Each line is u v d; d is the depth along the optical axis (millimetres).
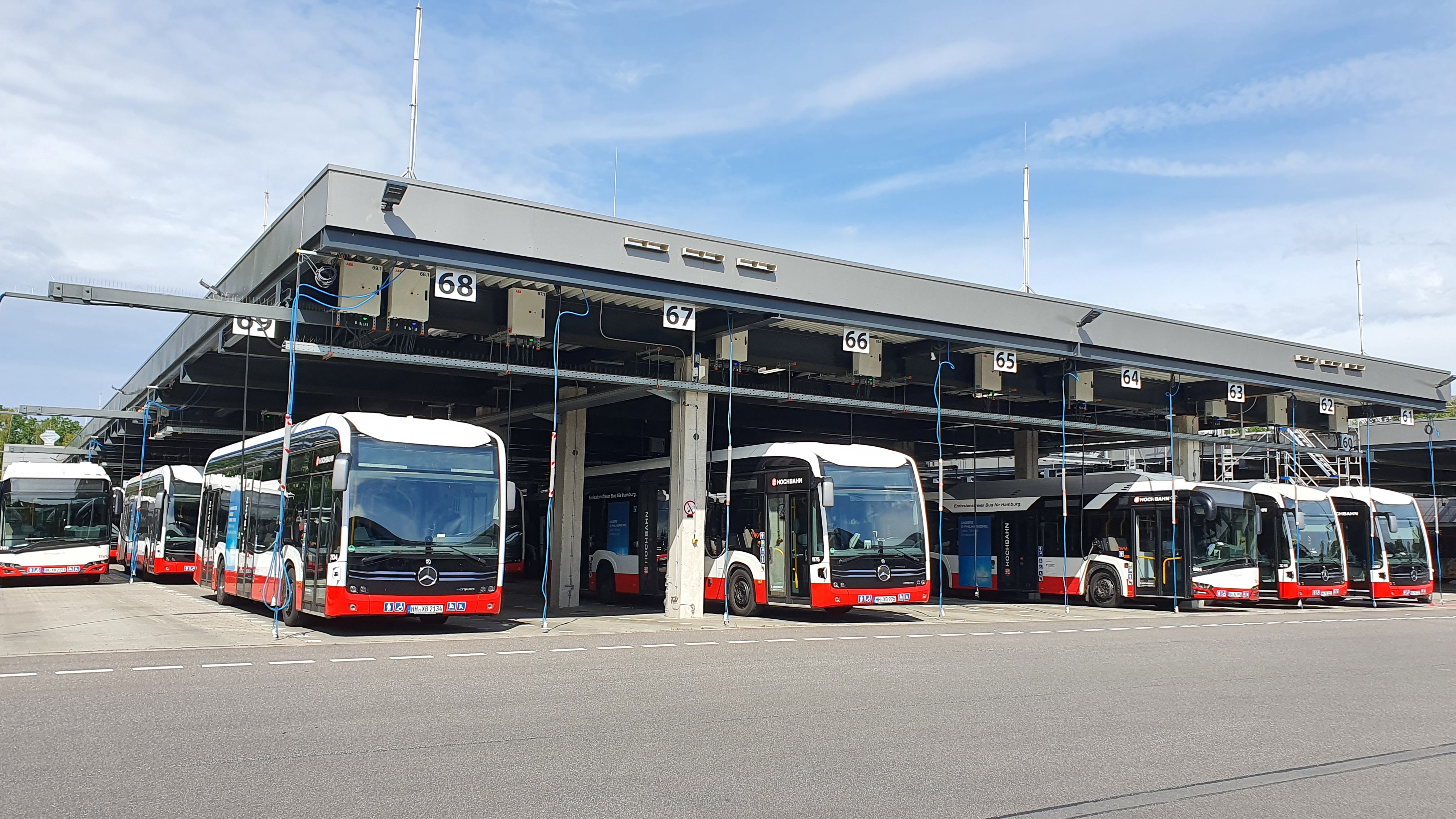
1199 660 14742
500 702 10352
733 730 9039
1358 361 31078
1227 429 36500
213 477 27172
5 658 13391
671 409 26938
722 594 24375
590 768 7578
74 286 16172
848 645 16484
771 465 23469
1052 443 38438
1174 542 26828
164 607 22875
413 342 21062
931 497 34531
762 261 21172
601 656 14617
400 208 17359
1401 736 9211
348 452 16734
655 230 19953
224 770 7371
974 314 23891
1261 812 6684
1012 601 31922
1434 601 34219
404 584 16734
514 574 42938
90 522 31609
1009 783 7316
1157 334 26953
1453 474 48344
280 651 14648
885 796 6918
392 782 7098
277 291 19094
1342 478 39344
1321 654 15852
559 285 19297
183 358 24500
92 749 7965
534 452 37719
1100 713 10141
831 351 24922
